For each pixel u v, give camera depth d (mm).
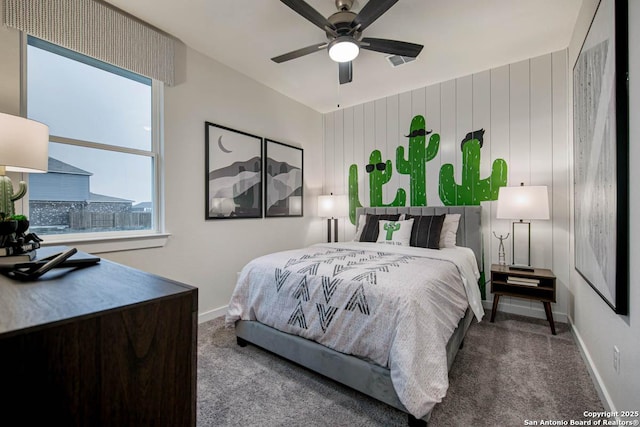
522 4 2127
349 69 2580
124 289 746
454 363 1991
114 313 616
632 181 1237
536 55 2861
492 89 3121
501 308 3062
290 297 1901
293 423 1455
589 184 1852
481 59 2922
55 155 2021
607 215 1473
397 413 1517
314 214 4320
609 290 1432
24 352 507
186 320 739
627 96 1279
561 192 2777
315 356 1740
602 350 1635
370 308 1557
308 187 4211
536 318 2852
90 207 2189
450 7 2156
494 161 3117
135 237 2299
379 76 3277
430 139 3512
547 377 1822
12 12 1751
